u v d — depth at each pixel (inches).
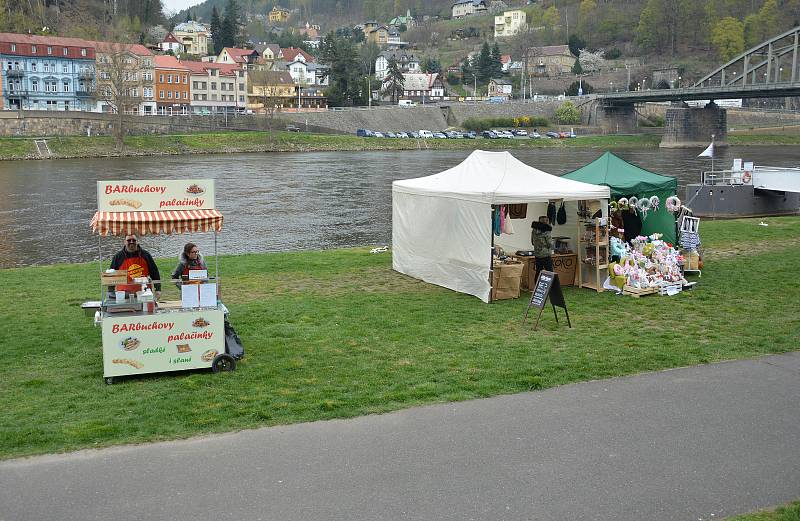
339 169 2974.9
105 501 306.7
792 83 4239.7
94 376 474.0
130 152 3730.3
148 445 360.8
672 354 508.7
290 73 7052.2
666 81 7460.6
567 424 386.3
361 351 524.1
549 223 786.8
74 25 5634.8
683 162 3385.8
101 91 4114.2
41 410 409.7
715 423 387.2
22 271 913.5
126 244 529.3
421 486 319.9
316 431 377.7
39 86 4549.7
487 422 389.1
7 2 5344.5
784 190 1587.1
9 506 302.2
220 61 6358.3
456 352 520.7
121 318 458.0
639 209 808.9
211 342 477.4
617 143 5231.3
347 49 6023.6
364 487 319.3
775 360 494.3
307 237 1432.1
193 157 3668.8
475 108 5787.4
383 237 1433.3
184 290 476.7
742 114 6304.1
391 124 5339.6
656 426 383.6
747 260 912.9
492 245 689.6
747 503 306.3
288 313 642.8
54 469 334.6
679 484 322.3
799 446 359.3
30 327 601.0
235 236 1444.4
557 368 479.5
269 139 4343.0
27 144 3486.7
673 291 721.0
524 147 4928.6
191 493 313.6
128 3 7760.8
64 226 1576.0
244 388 445.7
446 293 733.9
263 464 340.5
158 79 5201.8
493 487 319.6
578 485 321.4
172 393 438.6
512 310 656.4
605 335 569.3
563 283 757.9
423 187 784.3
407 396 426.9
